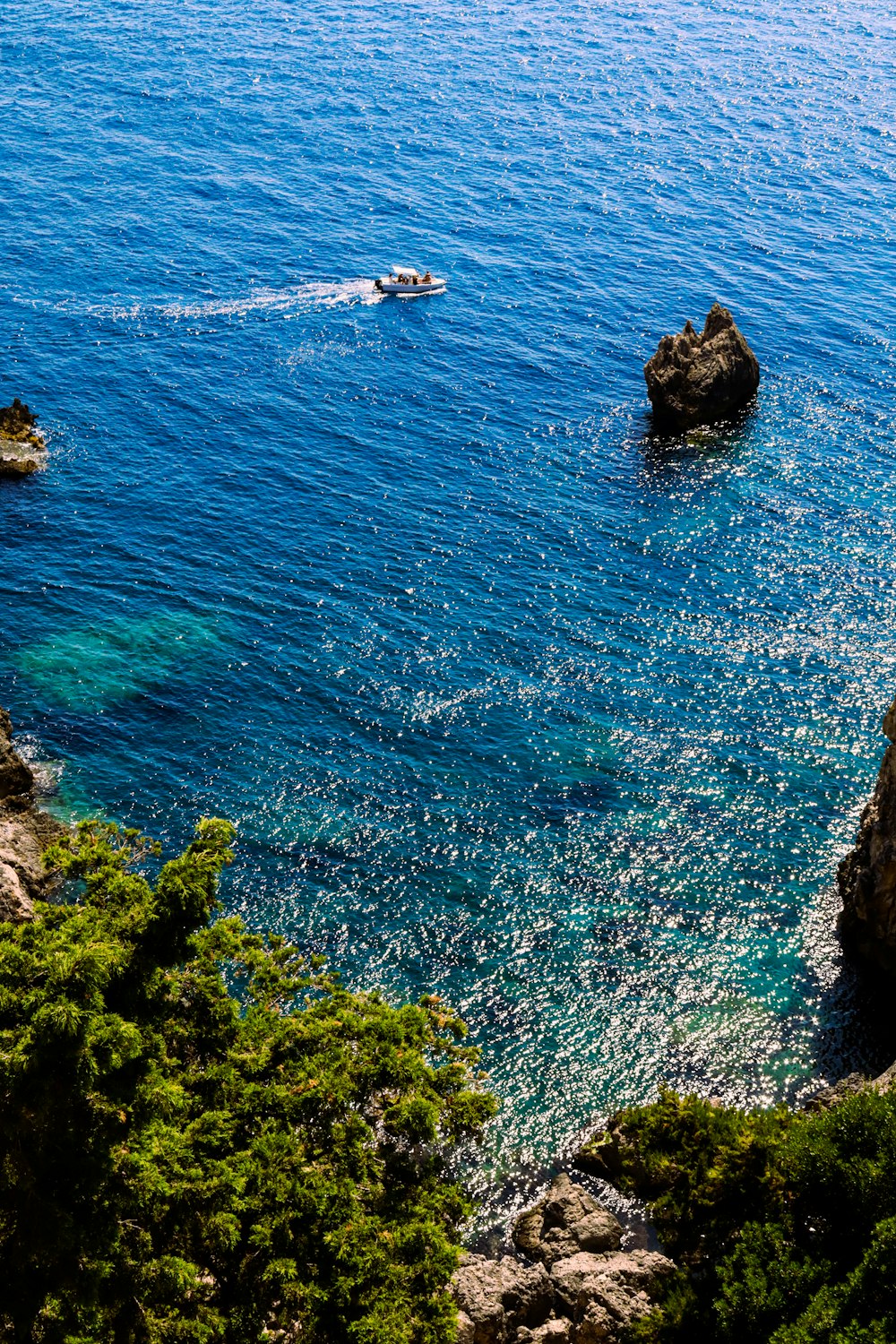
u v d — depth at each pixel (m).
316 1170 34.22
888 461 90.69
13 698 67.69
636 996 53.56
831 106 163.12
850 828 61.59
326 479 87.50
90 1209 28.75
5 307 107.38
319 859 59.00
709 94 166.00
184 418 94.00
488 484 87.69
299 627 73.69
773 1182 38.66
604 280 116.56
